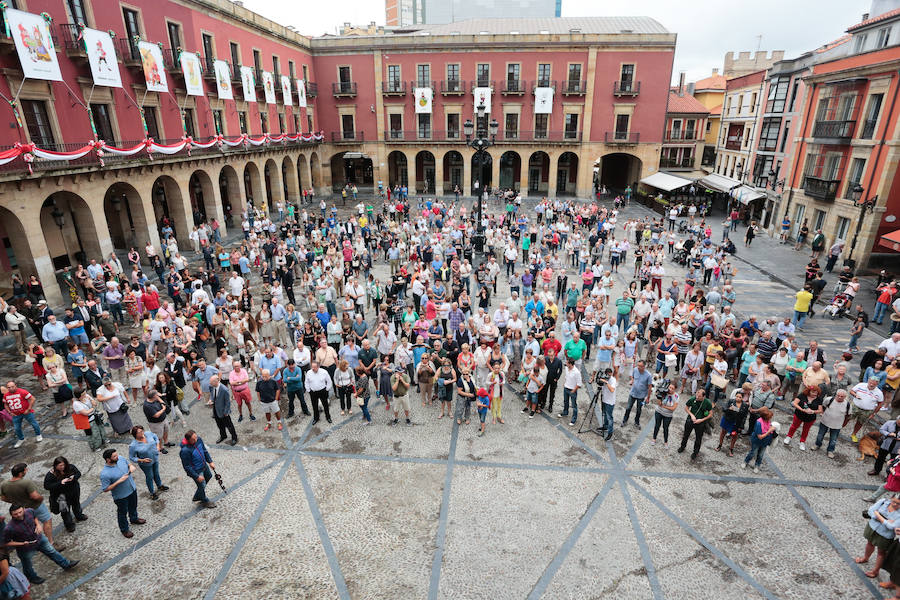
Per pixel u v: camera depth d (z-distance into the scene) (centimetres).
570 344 1158
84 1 1898
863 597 689
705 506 854
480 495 882
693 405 953
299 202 3900
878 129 2161
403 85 4147
